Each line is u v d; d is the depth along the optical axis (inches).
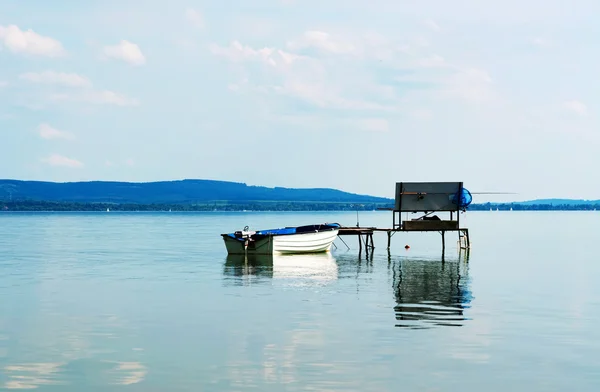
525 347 875.4
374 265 1923.0
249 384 727.7
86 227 5693.9
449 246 2864.2
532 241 3329.2
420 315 1088.2
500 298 1272.1
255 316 1083.3
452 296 1294.3
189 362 809.5
